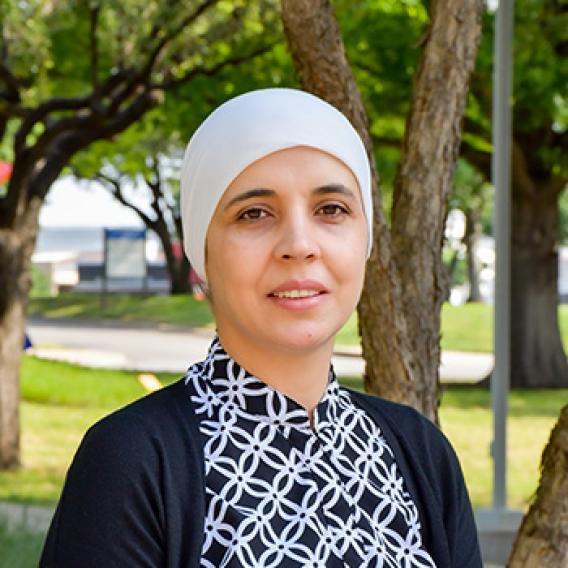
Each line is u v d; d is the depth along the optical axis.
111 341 29.72
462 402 18.91
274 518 1.90
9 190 11.79
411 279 3.64
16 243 11.91
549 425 16.92
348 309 1.98
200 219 1.97
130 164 21.95
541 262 20.45
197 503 1.86
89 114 11.51
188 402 1.97
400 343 3.55
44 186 11.94
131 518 1.82
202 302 36.56
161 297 38.12
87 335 31.25
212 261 1.97
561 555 3.12
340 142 1.94
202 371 2.02
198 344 29.41
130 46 11.55
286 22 3.53
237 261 1.92
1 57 11.76
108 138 11.90
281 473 1.93
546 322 20.61
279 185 1.91
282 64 14.62
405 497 2.07
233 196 1.92
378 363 3.57
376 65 16.25
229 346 1.99
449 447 2.21
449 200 3.74
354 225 1.98
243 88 14.66
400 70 16.06
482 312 32.03
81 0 11.98
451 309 32.41
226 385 1.98
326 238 1.94
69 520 1.85
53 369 19.75
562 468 3.14
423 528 2.08
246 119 1.92
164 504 1.84
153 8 11.55
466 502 2.21
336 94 3.51
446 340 29.25
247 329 1.94
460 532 2.17
